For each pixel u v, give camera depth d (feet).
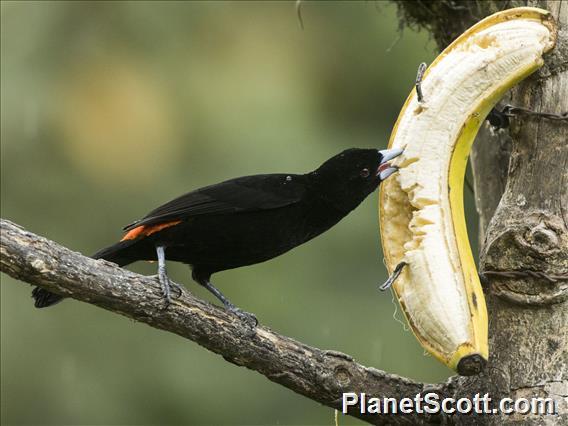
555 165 23.29
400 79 48.34
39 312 43.80
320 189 27.25
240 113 47.29
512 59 23.15
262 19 49.37
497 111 24.26
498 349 22.95
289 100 47.37
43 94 47.24
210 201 26.61
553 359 22.29
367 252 43.86
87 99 47.57
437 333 22.16
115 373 43.50
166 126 47.60
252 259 27.76
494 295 23.21
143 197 47.06
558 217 22.84
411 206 23.43
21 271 21.56
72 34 47.96
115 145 47.44
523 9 23.54
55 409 42.55
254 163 45.09
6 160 46.93
